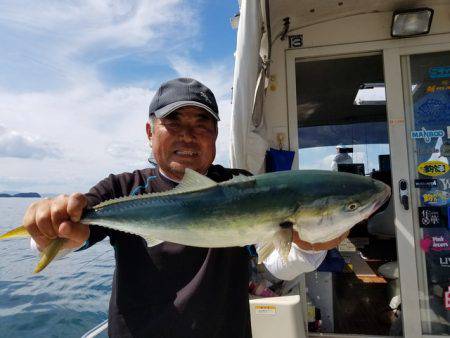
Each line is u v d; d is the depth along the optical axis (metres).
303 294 1.70
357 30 1.79
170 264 0.81
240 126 1.30
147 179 0.92
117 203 0.75
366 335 1.70
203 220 0.74
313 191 0.74
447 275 1.61
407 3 1.70
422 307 1.61
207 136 0.89
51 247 0.68
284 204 0.73
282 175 0.76
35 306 3.64
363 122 2.92
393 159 1.70
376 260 2.60
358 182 0.76
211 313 0.78
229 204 0.73
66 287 4.32
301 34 1.83
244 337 0.83
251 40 1.28
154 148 0.90
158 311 0.79
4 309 3.56
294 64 1.85
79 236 0.69
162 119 0.87
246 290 0.87
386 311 1.95
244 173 1.04
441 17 1.73
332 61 2.06
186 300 0.78
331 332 1.77
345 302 2.07
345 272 2.38
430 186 1.67
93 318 3.31
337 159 2.87
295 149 1.81
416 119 1.72
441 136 1.70
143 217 0.75
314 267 0.87
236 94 1.30
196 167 0.89
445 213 1.64
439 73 1.74
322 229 0.74
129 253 0.83
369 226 2.93
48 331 3.03
